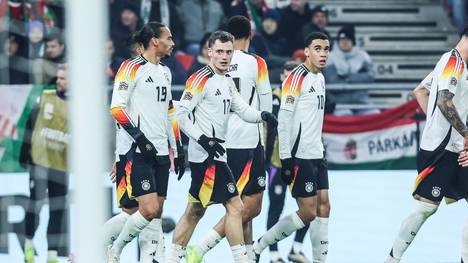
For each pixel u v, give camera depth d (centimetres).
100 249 1332
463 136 2739
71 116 1320
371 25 7488
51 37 2773
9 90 2745
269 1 6238
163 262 2842
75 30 1286
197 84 2709
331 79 5959
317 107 2895
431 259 3312
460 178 2834
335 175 5531
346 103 5897
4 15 2758
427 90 2955
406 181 5309
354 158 5725
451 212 4344
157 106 2738
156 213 2711
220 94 2734
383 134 5744
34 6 2836
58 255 2695
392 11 7525
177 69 5516
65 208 2691
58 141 2686
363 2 7500
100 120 1309
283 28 6000
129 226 2711
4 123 2741
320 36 2881
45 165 2722
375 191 4934
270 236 2945
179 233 2808
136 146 2692
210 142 2672
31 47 2791
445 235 3778
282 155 2869
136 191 2694
